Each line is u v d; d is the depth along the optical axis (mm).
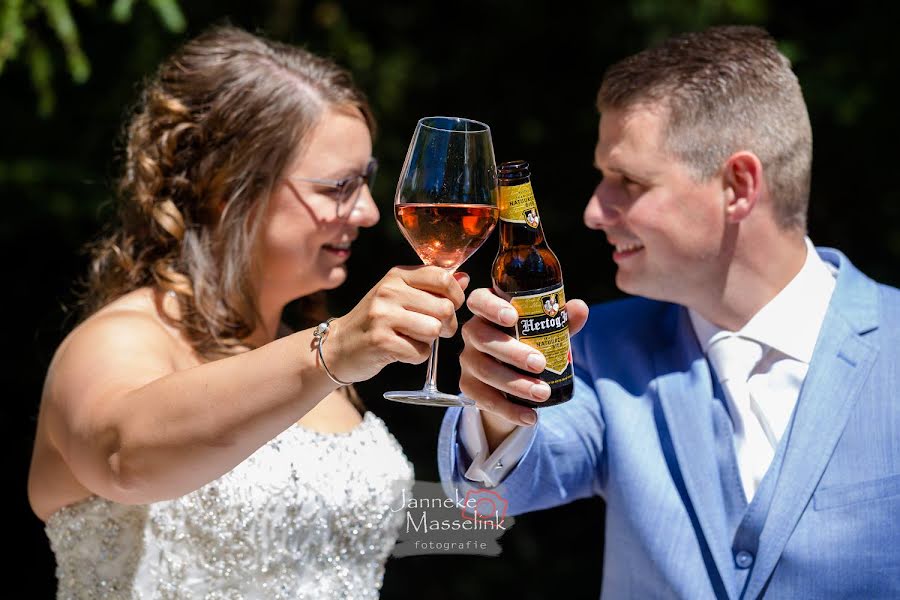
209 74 2361
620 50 5473
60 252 5371
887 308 2322
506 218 1767
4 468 5422
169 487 1805
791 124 2311
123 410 1835
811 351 2307
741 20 5027
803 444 2205
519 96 5602
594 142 5535
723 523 2230
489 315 1710
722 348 2338
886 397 2213
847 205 4922
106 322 2168
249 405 1715
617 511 2361
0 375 5383
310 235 2346
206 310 2309
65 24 3561
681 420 2322
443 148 1721
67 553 2217
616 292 5449
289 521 2229
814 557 2145
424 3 5660
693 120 2260
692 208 2285
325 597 2283
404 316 1609
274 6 5395
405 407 5434
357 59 5453
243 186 2307
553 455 2348
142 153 2400
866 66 4781
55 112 5117
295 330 2830
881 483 2158
